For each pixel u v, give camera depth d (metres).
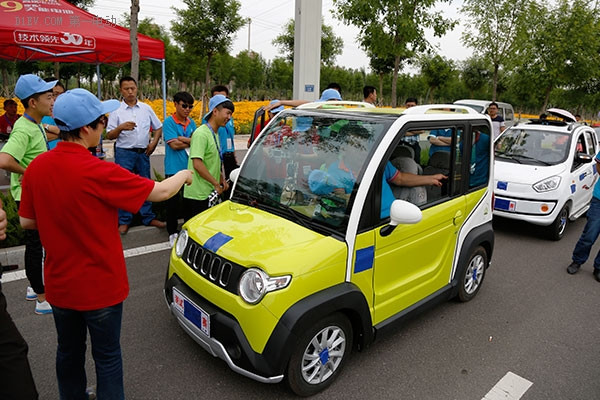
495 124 10.39
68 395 2.54
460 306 4.38
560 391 3.15
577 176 6.89
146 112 5.83
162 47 9.74
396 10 10.36
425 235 3.50
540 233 7.08
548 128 7.46
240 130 19.30
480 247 4.36
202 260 2.91
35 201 2.13
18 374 2.06
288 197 3.21
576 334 3.96
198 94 39.78
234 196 3.58
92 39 8.12
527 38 13.41
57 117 2.08
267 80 42.19
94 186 2.09
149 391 2.91
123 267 2.32
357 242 2.89
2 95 27.78
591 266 5.71
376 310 3.16
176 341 3.48
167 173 5.50
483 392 3.09
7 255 4.70
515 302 4.54
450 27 10.70
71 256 2.16
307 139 3.40
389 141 3.04
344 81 37.66
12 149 3.50
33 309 3.89
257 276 2.57
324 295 2.70
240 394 2.91
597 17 15.25
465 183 3.94
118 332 2.35
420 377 3.21
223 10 19.09
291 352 2.58
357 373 3.21
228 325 2.63
